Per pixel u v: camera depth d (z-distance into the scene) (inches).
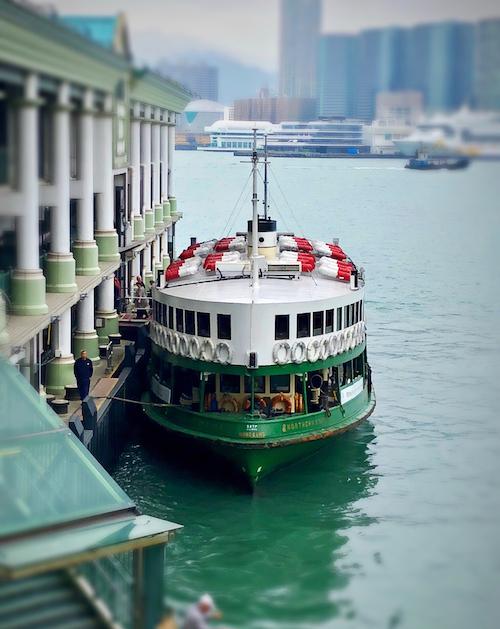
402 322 2573.8
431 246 3634.4
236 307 1316.4
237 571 1127.0
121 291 2022.6
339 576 1114.7
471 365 2091.5
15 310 1241.4
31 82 1071.0
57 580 803.4
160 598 851.4
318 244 1927.9
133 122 1943.9
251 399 1327.5
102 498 896.3
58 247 1414.9
